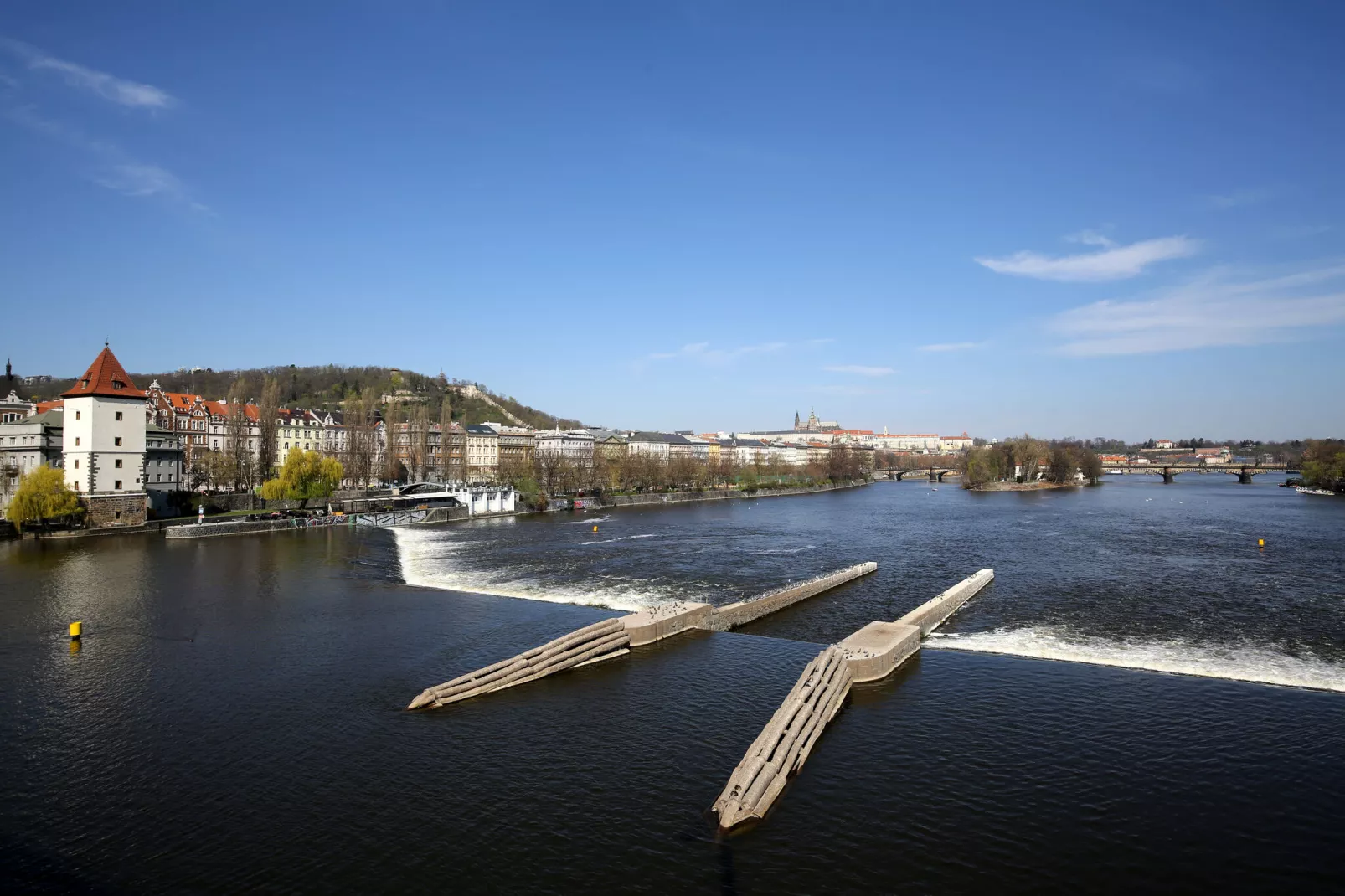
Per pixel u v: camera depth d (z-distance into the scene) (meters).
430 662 63.44
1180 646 66.56
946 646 66.88
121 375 150.25
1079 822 37.25
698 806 38.78
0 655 65.00
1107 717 50.19
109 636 71.38
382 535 154.75
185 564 111.94
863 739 46.91
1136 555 121.44
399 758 44.59
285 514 172.00
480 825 37.16
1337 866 33.72
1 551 122.75
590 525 178.12
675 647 67.56
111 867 33.88
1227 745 45.75
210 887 32.41
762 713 51.47
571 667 61.09
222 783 41.59
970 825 37.00
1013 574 104.06
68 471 145.88
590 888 32.06
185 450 197.75
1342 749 45.09
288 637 71.12
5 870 33.59
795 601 87.31
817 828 36.66
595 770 42.94
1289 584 95.44
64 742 46.97
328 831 36.72
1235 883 32.53
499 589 95.94
